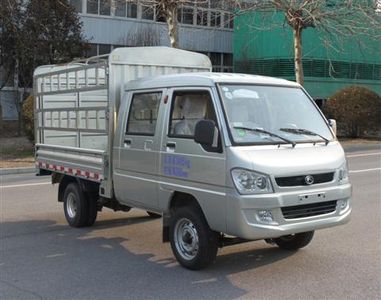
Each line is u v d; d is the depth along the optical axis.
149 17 36.94
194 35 38.84
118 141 7.61
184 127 6.55
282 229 5.90
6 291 5.79
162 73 8.36
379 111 30.27
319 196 6.13
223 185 5.95
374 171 16.31
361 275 6.22
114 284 6.01
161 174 6.79
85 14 35.69
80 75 8.73
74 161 8.73
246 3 24.06
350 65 39.88
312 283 5.96
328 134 6.80
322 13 23.14
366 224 8.87
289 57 37.00
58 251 7.46
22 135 28.20
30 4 26.33
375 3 24.55
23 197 11.94
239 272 6.39
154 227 8.95
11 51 27.16
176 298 5.53
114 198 7.89
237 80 6.57
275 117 6.53
